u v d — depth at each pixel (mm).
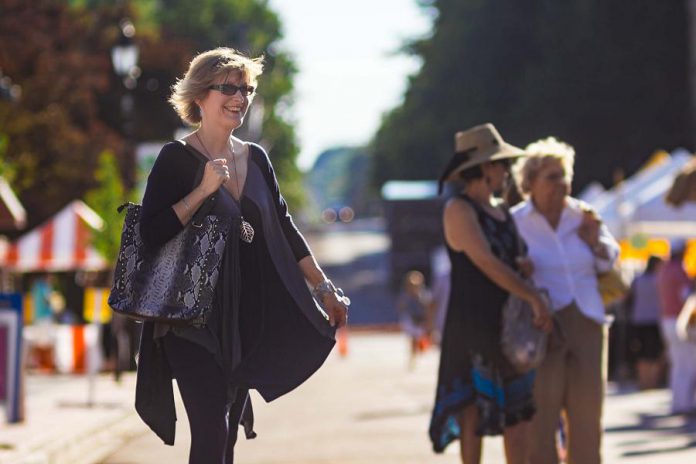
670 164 53281
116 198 63375
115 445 31312
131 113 61719
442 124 151375
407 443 28797
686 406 35625
